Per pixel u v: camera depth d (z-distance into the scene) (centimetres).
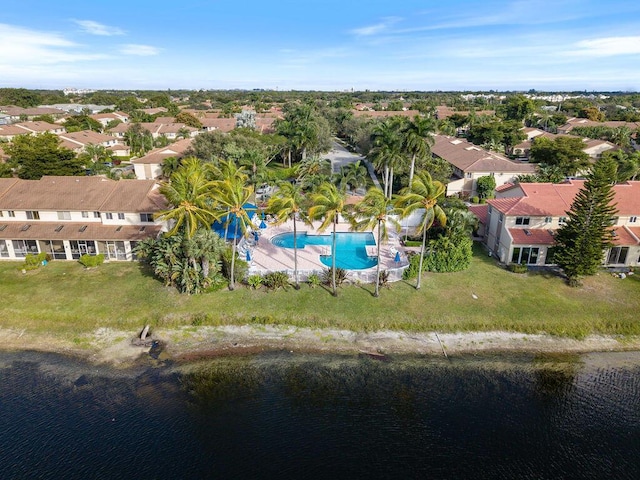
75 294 4419
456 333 4025
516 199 5406
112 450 2780
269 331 4025
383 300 4384
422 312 4216
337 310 4228
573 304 4347
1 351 3753
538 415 3147
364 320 4116
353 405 3219
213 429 2972
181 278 4406
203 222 4259
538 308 4281
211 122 15238
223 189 4319
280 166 10538
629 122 15000
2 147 8312
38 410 3120
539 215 5141
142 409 3150
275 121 13075
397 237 5941
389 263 5088
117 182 5631
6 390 3316
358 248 5569
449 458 2770
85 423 3005
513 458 2780
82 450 2777
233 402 3231
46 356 3706
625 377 3559
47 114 17775
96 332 3978
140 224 5266
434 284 4688
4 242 5122
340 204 4209
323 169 8588
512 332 4041
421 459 2752
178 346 3841
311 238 5906
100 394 3294
